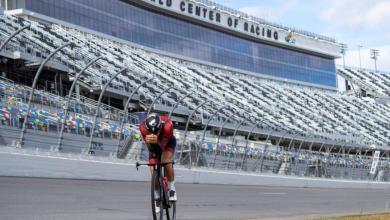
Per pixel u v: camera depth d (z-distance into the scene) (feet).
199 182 93.15
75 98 129.29
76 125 99.91
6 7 164.76
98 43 181.68
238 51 255.09
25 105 94.12
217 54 244.22
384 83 324.19
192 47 232.73
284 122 207.92
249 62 260.01
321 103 267.18
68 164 69.82
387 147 234.38
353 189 126.52
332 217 40.32
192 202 49.49
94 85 141.49
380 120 271.49
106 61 167.12
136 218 33.45
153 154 24.67
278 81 273.95
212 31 243.19
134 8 208.23
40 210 33.78
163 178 25.22
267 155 131.54
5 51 123.75
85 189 53.52
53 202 39.01
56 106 107.86
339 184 135.13
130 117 127.85
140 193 54.29
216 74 236.02
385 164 177.27
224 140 135.13
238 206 49.37
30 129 89.56
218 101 193.57
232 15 249.14
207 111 174.19
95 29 189.26
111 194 50.42
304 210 50.93
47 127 93.50
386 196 93.40
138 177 82.33
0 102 89.76
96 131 102.94
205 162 113.70
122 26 201.77
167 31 222.28
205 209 43.55
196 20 233.35
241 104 205.67
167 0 219.00
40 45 142.00
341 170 155.53
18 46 128.67
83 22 184.44
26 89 103.71
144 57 201.57
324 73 302.04
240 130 176.35
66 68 138.41
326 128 224.53
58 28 171.12
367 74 330.75
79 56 154.81
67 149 95.25
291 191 89.10
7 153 61.77
